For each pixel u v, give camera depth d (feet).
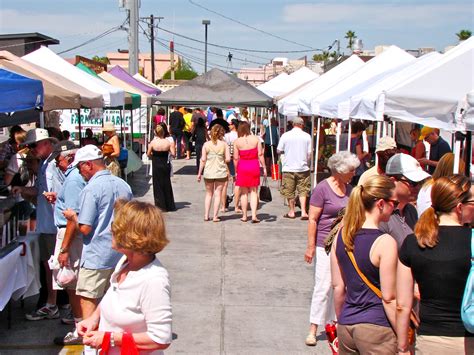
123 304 9.97
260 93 59.62
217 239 33.35
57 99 24.77
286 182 38.83
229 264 28.50
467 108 17.72
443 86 20.44
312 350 18.84
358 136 37.81
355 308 12.00
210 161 37.42
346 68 50.90
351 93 35.47
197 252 30.55
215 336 19.88
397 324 11.59
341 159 17.65
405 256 11.70
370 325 11.76
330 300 18.78
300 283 25.77
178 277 26.35
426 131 35.29
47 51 39.06
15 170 26.55
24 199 21.27
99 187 16.70
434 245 11.44
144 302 9.87
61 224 18.63
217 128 37.40
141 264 10.07
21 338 19.21
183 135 77.46
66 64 38.45
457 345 11.52
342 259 12.21
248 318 21.56
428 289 11.54
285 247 31.81
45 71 31.42
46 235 20.25
